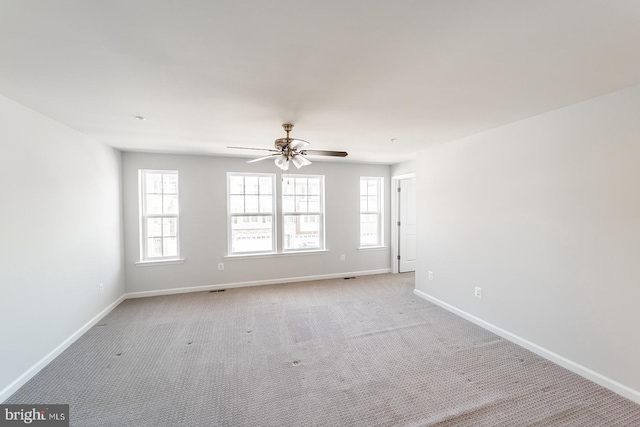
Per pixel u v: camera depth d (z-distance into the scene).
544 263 2.54
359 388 2.16
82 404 1.99
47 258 2.52
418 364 2.47
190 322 3.36
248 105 2.27
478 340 2.90
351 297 4.27
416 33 1.33
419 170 4.23
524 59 1.58
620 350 2.05
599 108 2.13
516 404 1.98
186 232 4.49
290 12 1.17
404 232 5.79
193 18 1.20
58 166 2.69
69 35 1.32
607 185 2.10
